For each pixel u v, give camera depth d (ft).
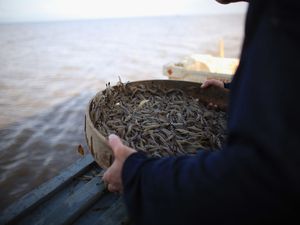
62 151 13.64
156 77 29.35
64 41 61.36
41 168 12.26
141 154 2.95
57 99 20.89
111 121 6.18
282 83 1.83
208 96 7.80
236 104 2.16
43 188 6.88
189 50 47.78
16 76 27.71
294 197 1.84
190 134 5.83
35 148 13.79
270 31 1.93
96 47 51.08
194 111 7.03
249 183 1.90
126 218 5.87
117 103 7.19
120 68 32.78
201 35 73.87
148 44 55.36
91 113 5.91
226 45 53.62
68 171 7.54
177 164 2.48
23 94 21.83
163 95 8.04
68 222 5.89
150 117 6.49
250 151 1.90
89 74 29.37
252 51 2.05
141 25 131.54
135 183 2.64
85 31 94.02
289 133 1.78
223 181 2.00
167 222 2.35
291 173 1.77
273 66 1.87
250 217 2.00
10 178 11.53
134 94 7.78
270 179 1.82
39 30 100.01
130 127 5.85
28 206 6.28
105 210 6.31
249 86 1.99
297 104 1.79
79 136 15.14
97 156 4.74
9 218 5.95
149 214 2.48
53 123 16.63
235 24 129.70
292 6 1.85
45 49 47.85
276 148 1.79
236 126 2.01
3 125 16.03
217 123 6.54
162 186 2.40
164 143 5.47
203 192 2.11
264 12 2.08
